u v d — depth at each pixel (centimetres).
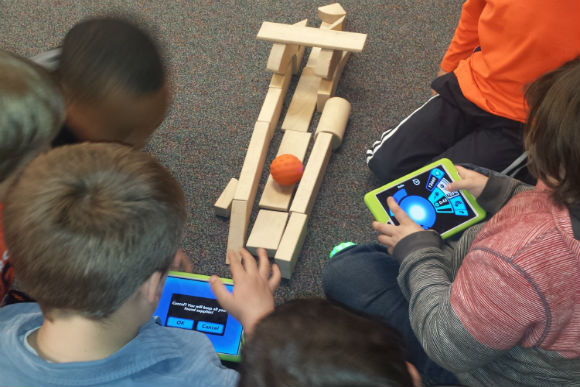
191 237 140
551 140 61
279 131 159
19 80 65
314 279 135
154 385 61
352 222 144
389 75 169
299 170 137
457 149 138
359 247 106
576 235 60
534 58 119
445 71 150
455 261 91
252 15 181
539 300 63
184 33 176
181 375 65
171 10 181
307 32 148
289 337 47
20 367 57
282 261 128
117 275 54
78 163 57
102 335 59
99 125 91
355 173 152
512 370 77
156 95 93
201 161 153
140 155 61
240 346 106
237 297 85
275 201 139
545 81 65
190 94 164
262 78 168
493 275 65
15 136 63
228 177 151
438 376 91
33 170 57
